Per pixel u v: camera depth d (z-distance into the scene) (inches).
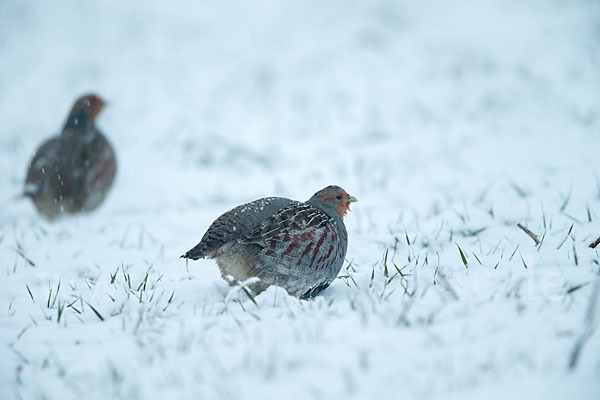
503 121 708.0
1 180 647.8
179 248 402.9
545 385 172.4
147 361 215.6
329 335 218.7
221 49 1145.4
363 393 178.4
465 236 361.7
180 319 260.1
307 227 282.8
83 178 506.9
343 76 956.6
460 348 199.3
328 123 786.8
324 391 181.6
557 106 734.5
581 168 495.5
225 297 290.5
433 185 521.0
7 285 328.8
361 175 585.0
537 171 509.4
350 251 358.3
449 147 635.5
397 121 762.2
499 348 196.7
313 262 283.3
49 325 269.3
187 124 832.9
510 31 1072.2
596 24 1024.9
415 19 1180.5
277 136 757.9
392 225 408.5
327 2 1307.8
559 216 379.6
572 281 258.1
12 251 402.9
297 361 199.0
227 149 703.1
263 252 281.1
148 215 506.9
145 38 1217.4
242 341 224.1
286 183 585.9
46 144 516.1
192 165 676.7
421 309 232.5
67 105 937.5
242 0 1384.1
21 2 1401.3
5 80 1080.8
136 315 266.1
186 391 189.9
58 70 1097.4
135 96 957.8
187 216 492.7
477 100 797.2
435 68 944.9
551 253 307.7
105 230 459.8
